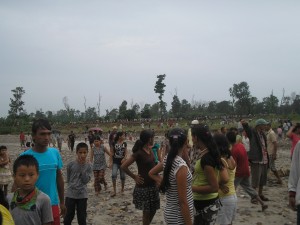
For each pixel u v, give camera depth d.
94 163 11.86
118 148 11.52
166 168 4.52
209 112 107.44
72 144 33.62
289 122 38.66
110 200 10.91
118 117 92.00
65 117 116.12
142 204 6.67
